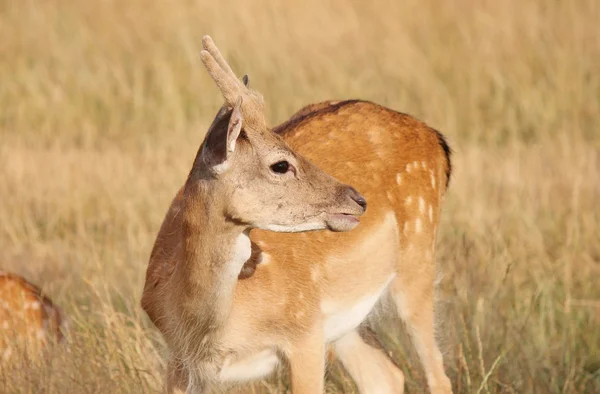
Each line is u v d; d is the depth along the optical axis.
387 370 9.78
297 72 18.83
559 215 13.55
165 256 8.33
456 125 17.62
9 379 9.06
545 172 15.10
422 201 9.71
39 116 17.84
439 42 20.00
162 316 8.30
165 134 17.11
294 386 8.51
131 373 9.35
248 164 7.59
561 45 19.67
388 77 19.12
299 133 9.16
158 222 13.09
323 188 7.74
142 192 14.19
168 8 21.45
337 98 18.19
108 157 15.80
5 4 21.95
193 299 7.87
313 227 7.77
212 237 7.66
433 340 9.84
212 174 7.51
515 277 12.09
